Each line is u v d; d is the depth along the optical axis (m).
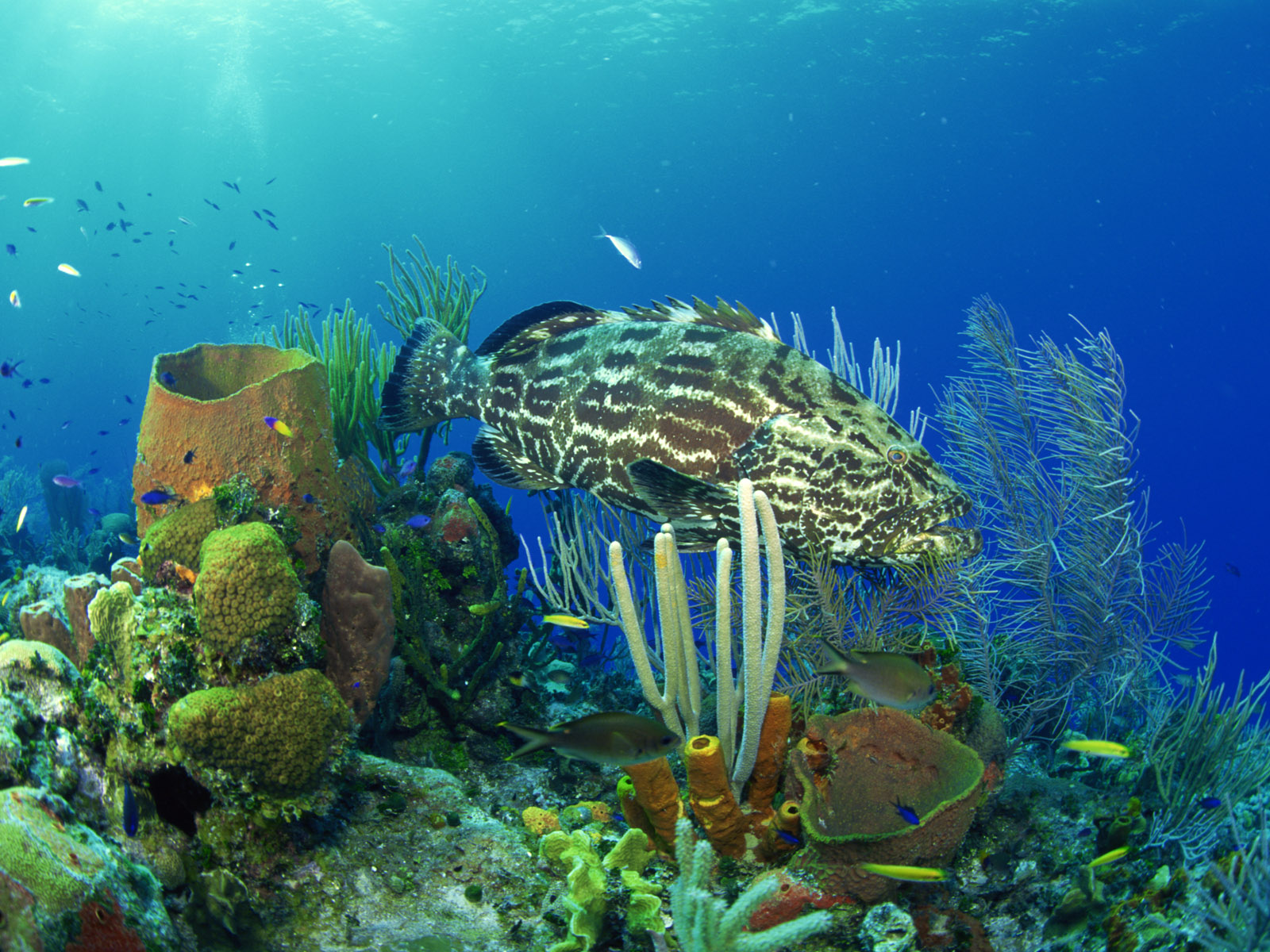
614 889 2.74
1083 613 4.98
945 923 2.81
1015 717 4.71
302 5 40.28
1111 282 106.31
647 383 4.10
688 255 121.94
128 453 30.77
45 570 4.80
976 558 4.40
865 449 3.68
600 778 4.04
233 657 2.86
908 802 2.96
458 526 4.52
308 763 2.74
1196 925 2.74
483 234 119.38
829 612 3.87
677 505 3.95
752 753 3.02
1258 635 40.38
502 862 3.01
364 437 5.63
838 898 2.77
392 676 3.94
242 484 3.68
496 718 4.29
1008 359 5.46
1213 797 3.54
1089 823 3.44
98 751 2.71
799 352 3.91
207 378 4.41
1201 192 89.12
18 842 1.87
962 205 99.81
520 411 4.61
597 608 4.97
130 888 2.08
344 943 2.53
